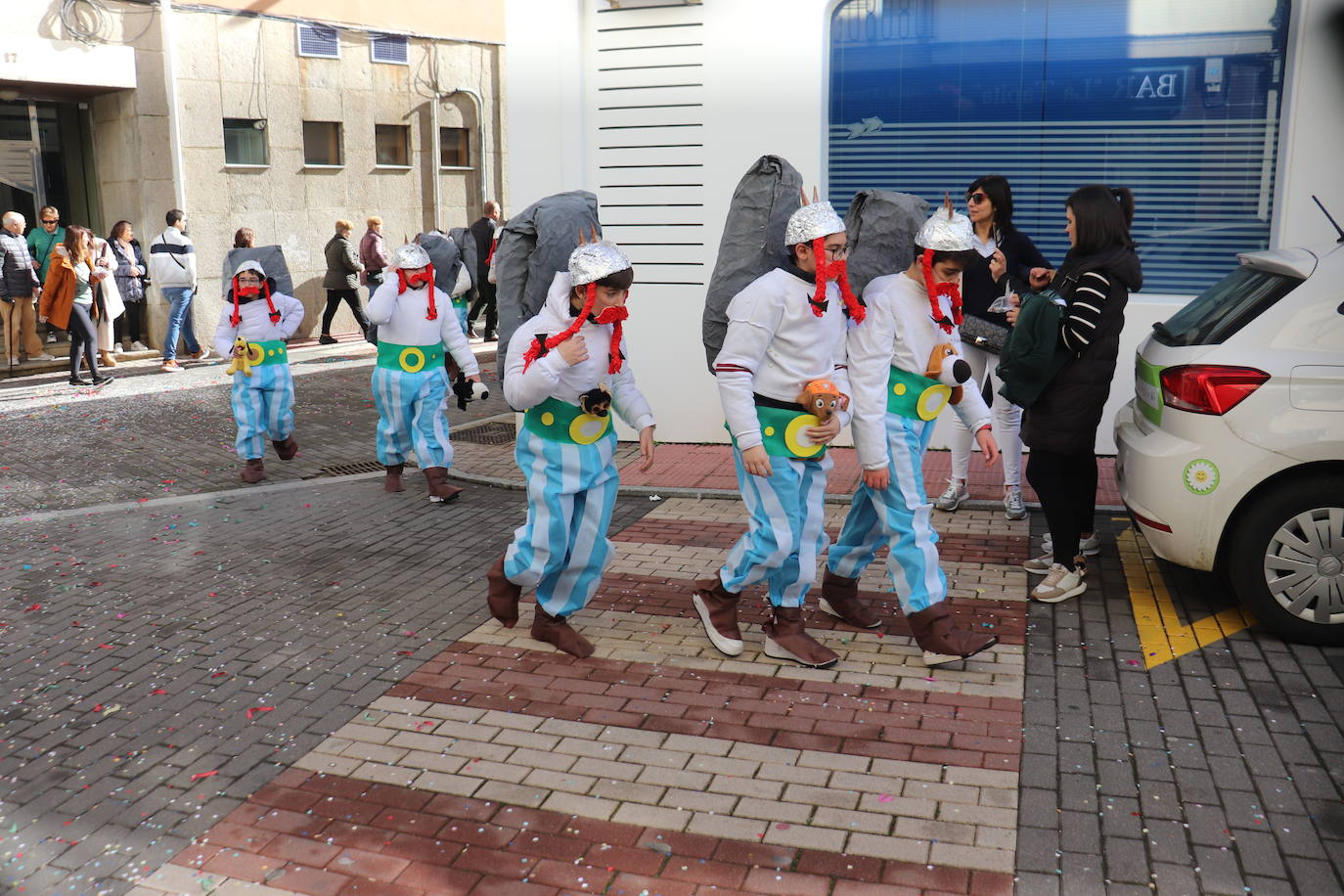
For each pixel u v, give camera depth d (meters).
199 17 15.07
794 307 4.32
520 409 4.73
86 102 15.27
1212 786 3.69
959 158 8.56
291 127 16.31
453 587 5.94
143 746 4.19
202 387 12.91
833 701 4.41
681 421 9.10
